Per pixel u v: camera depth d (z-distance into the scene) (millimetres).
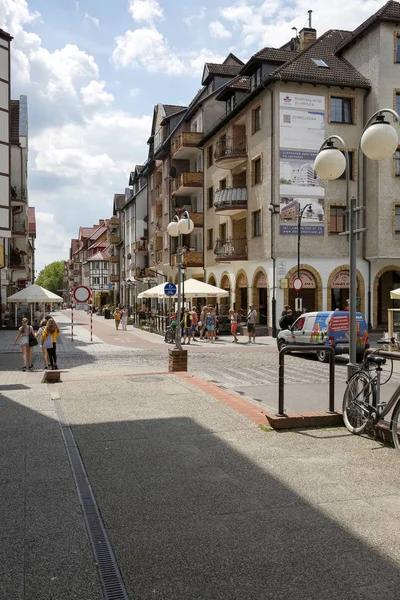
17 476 5574
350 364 7602
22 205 47344
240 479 5441
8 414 8453
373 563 3730
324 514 4562
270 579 3531
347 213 7836
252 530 4266
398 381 13078
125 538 4148
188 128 43438
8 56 28391
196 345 24938
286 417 7398
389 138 6996
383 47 28234
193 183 40031
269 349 22750
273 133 27953
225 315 32094
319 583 3479
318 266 28422
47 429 7496
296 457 6141
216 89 38656
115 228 81500
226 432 7262
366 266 29234
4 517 4531
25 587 3426
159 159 48719
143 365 17625
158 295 29828
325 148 7977
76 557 3830
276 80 27516
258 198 29953
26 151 48562
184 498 4953
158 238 51062
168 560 3795
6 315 38844
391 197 28297
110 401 9352
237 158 31734
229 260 31391
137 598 3316
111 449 6539
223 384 12906
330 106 28672
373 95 28594
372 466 5793
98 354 21391
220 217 36188
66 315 77625
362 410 7059
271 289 28562
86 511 4680
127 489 5203
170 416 8195
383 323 31672
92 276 109062
